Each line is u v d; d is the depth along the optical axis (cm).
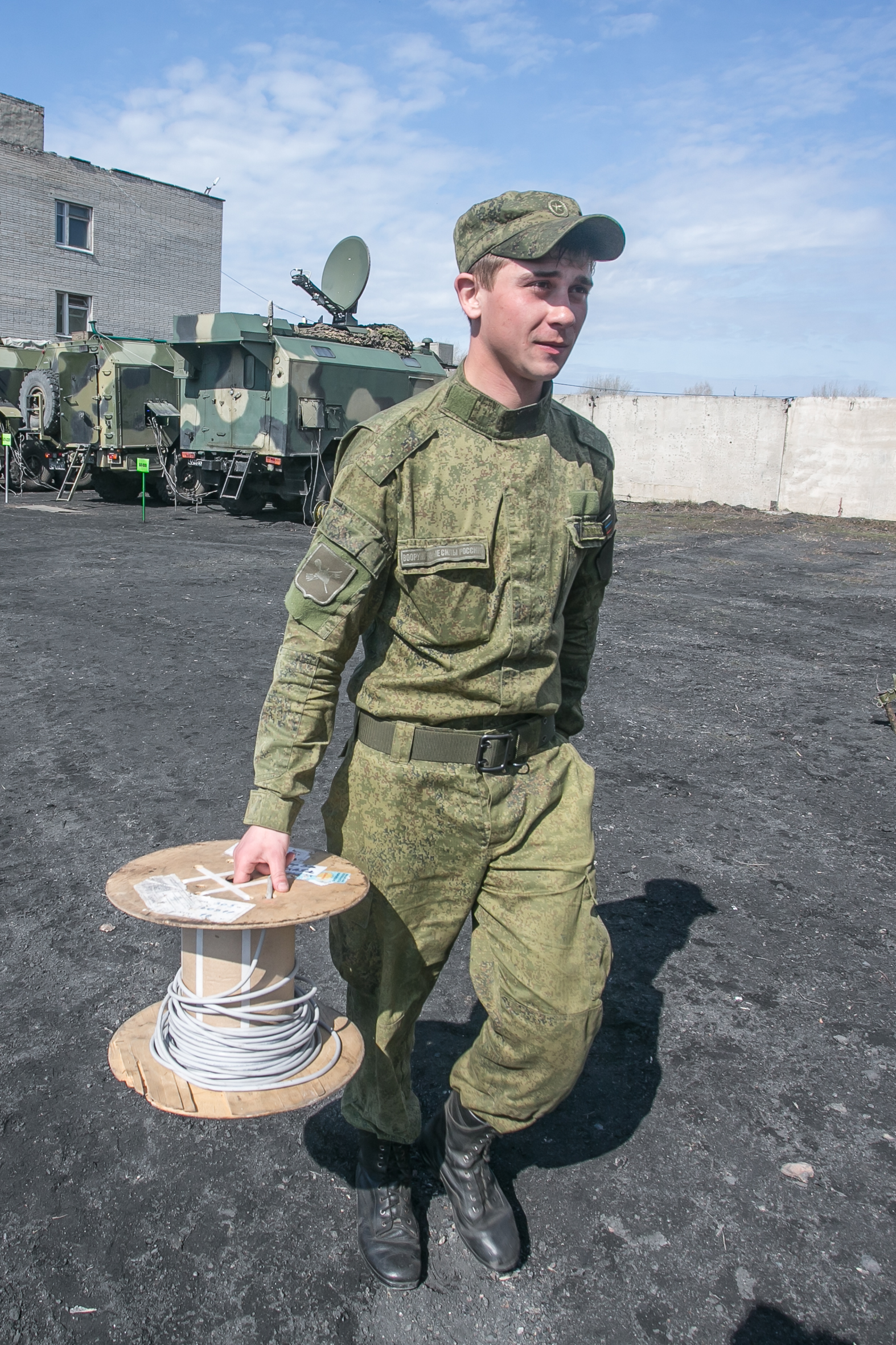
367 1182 202
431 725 178
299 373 1505
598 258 167
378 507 169
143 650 709
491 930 183
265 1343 182
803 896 363
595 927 181
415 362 1720
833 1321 189
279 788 163
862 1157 233
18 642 723
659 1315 190
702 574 1182
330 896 153
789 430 1905
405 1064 202
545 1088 180
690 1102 251
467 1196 202
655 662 726
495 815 178
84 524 1482
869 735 559
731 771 495
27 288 2850
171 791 451
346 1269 199
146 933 331
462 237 171
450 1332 185
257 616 835
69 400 1862
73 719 552
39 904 347
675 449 2053
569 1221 212
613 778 480
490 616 173
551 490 177
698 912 349
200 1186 221
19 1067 260
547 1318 188
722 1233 210
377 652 183
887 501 1806
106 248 3014
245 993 152
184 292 3238
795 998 298
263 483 1630
